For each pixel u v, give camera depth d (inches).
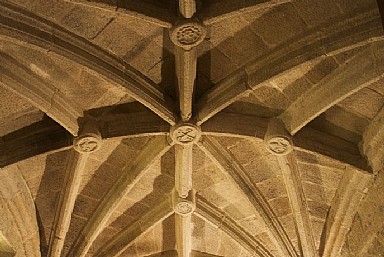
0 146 402.3
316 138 406.6
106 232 476.4
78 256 460.1
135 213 470.9
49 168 429.4
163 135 409.7
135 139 421.1
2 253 436.1
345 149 407.8
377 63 350.3
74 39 357.1
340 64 367.9
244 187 435.2
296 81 383.9
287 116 399.9
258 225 473.1
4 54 363.3
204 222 480.4
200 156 435.2
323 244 455.8
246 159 430.9
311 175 433.7
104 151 426.9
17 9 341.4
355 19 340.8
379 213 400.8
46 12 346.3
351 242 438.3
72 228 462.0
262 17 353.7
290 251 458.3
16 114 394.9
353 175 418.0
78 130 396.2
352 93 364.8
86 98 393.7
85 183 445.4
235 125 405.4
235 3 339.9
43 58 368.5
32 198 444.1
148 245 494.0
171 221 479.8
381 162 393.1
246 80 375.6
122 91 390.3
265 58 367.9
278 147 401.4
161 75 383.9
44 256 453.4
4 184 417.4
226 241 488.4
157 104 384.2
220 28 360.2
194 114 391.9
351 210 430.6
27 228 443.5
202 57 376.2
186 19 339.0
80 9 346.9
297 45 356.8
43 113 400.8
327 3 341.4
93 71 363.9
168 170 442.9
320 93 377.4
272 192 446.6
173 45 367.6
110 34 360.5
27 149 402.6
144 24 355.9
